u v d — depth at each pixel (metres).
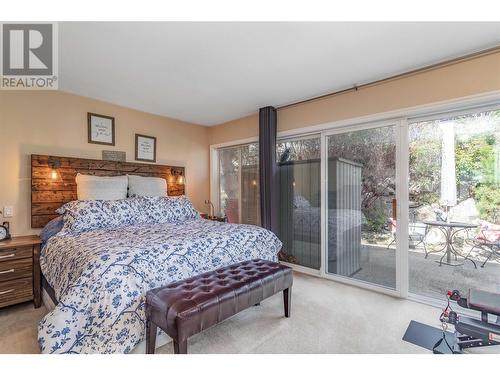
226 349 1.79
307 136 3.52
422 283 2.65
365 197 2.99
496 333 1.68
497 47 2.11
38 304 2.44
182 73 2.62
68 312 1.53
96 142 3.34
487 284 2.32
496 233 2.27
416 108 2.53
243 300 1.83
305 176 3.56
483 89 2.19
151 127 3.96
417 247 2.67
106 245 1.93
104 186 3.08
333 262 3.28
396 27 1.88
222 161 4.74
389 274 2.81
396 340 1.90
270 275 2.08
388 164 2.81
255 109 3.83
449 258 2.51
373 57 2.32
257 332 2.01
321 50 2.20
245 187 4.34
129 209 2.91
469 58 2.24
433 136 2.57
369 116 2.85
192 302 1.56
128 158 3.67
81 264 1.73
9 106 2.73
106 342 1.55
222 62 2.40
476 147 2.35
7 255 2.31
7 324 2.11
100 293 1.57
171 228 2.69
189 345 1.84
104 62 2.38
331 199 3.29
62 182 3.02
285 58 2.33
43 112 2.94
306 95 3.26
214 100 3.43
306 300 2.61
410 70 2.54
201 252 2.13
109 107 3.48
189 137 4.48
